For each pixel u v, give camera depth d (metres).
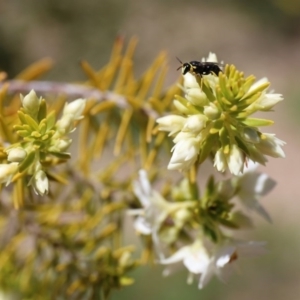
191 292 0.67
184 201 0.23
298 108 0.96
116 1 0.96
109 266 0.24
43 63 0.27
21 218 0.25
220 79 0.21
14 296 0.25
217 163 0.21
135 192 0.24
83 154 0.26
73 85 0.26
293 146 0.93
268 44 1.08
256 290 0.71
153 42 1.00
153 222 0.23
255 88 0.21
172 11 1.04
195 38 1.04
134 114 0.25
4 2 0.90
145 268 0.66
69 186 0.25
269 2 1.13
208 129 0.21
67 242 0.25
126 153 0.26
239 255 0.23
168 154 0.25
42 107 0.22
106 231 0.25
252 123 0.21
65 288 0.25
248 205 0.23
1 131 0.23
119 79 0.26
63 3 0.91
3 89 0.23
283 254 0.75
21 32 0.88
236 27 1.09
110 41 0.92
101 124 0.26
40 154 0.21
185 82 0.22
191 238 0.24
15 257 0.26
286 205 0.84
